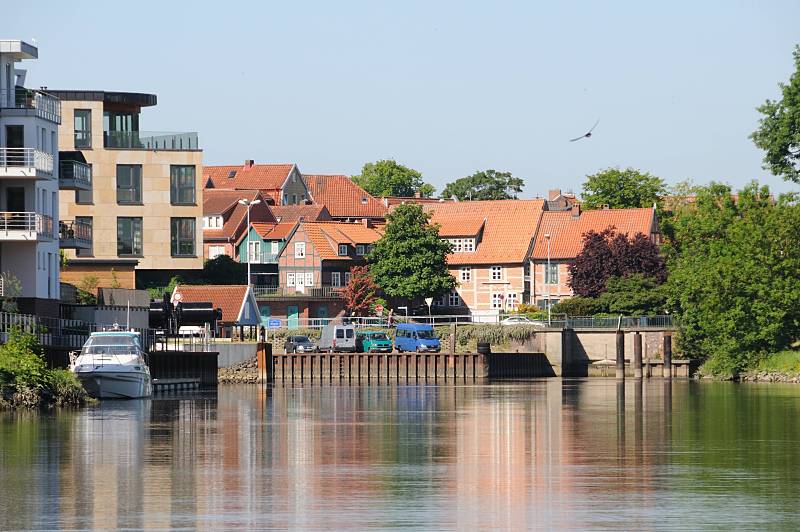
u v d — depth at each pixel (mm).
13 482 112312
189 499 104688
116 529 93625
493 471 120375
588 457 130750
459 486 111438
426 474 118375
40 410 176375
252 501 104000
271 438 148500
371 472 119688
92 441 141000
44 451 132250
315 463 125750
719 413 186375
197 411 187375
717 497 106125
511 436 151875
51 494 106688
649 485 112125
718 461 127500
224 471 119938
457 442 145125
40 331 196750
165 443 141000
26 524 95188
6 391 175875
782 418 176375
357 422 171625
